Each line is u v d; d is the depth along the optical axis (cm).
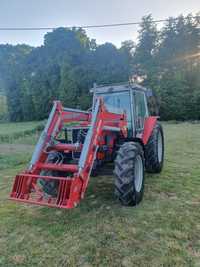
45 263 191
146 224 244
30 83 3791
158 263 184
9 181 433
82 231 236
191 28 2845
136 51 3194
